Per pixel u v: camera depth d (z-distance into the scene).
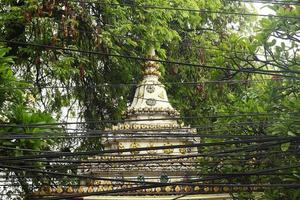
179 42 20.78
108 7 18.14
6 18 16.50
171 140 14.93
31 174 12.33
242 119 12.67
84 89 18.83
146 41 18.42
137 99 16.23
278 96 11.82
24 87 12.48
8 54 17.14
